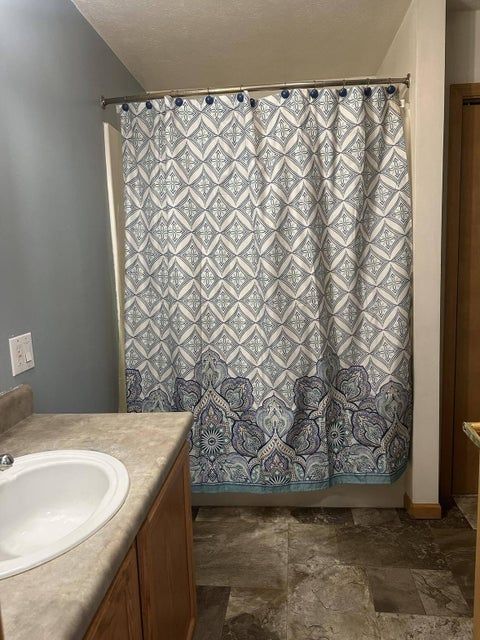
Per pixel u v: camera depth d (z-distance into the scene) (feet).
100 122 7.15
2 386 4.55
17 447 4.11
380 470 7.36
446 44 7.36
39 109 5.31
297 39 7.54
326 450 7.25
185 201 7.11
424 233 7.04
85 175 6.56
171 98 6.98
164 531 4.01
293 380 7.07
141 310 7.41
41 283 5.28
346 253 7.08
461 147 7.61
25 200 4.97
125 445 4.10
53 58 5.67
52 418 4.81
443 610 5.70
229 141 7.00
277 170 6.84
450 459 8.25
